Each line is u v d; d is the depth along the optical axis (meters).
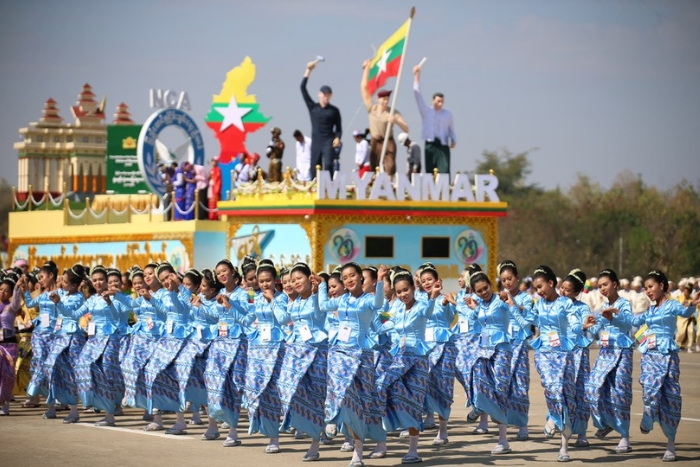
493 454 18.33
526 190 97.00
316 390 17.70
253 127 44.84
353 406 17.00
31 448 18.59
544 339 18.50
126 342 21.88
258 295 19.36
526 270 86.44
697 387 28.09
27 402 24.08
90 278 23.25
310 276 17.81
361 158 37.94
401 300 18.11
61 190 56.25
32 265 48.88
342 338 17.25
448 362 19.61
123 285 23.89
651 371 18.09
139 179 48.94
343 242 35.62
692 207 84.94
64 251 46.94
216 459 17.67
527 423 20.12
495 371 19.08
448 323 20.03
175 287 20.64
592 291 41.59
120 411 23.22
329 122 36.69
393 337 18.38
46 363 22.06
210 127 44.56
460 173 37.16
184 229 39.75
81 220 46.47
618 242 85.56
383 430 17.91
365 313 17.30
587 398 18.70
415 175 36.47
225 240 39.88
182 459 17.62
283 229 36.56
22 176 56.47
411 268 36.38
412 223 36.41
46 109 56.75
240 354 19.38
